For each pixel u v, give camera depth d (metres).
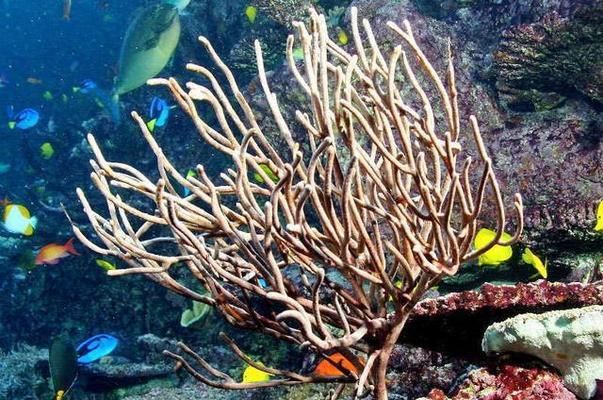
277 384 2.44
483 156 1.77
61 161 10.58
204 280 2.35
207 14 9.36
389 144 2.08
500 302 2.30
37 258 7.09
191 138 8.75
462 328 2.40
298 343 2.40
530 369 2.00
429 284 2.06
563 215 4.32
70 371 5.00
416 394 3.03
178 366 2.49
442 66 6.39
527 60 5.75
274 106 2.17
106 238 2.40
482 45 6.60
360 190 2.07
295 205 2.12
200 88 2.18
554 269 4.44
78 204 9.37
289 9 8.09
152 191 2.30
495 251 4.15
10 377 7.18
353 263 2.20
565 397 1.89
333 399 2.78
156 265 2.45
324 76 1.95
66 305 8.77
